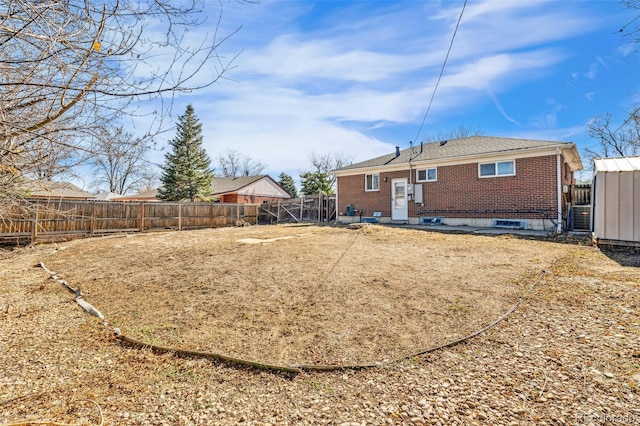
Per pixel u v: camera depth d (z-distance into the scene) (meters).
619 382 2.40
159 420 2.20
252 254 7.80
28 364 3.06
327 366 2.82
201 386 2.64
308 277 5.60
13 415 2.25
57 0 1.67
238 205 19.19
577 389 2.35
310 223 17.48
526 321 3.57
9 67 1.75
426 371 2.71
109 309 4.66
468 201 12.90
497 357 2.87
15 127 1.83
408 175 14.77
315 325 3.74
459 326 3.54
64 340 3.63
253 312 4.24
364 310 4.10
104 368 2.97
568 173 13.51
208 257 7.77
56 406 2.37
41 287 5.96
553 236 9.62
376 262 6.54
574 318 3.57
